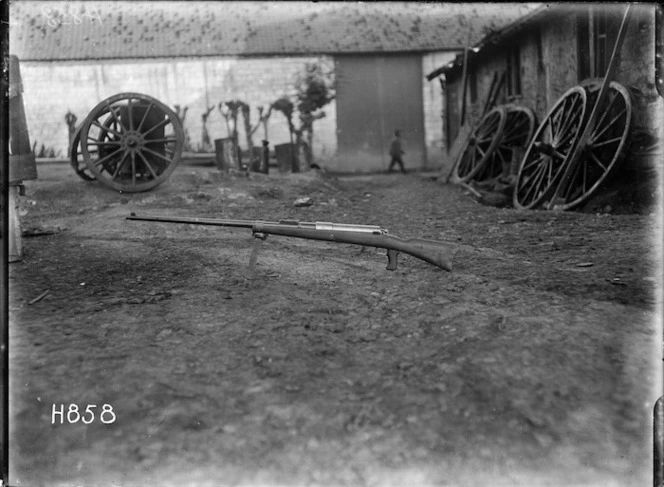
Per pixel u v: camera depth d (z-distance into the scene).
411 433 2.12
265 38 21.19
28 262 4.75
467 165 13.05
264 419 2.22
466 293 3.70
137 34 20.81
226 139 12.88
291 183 11.46
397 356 2.74
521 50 12.99
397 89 21.95
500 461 1.96
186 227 6.33
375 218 7.85
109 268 4.53
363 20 22.34
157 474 1.92
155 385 2.47
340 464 1.97
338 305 3.53
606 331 2.94
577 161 8.07
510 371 2.54
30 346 2.88
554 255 4.93
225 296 3.73
